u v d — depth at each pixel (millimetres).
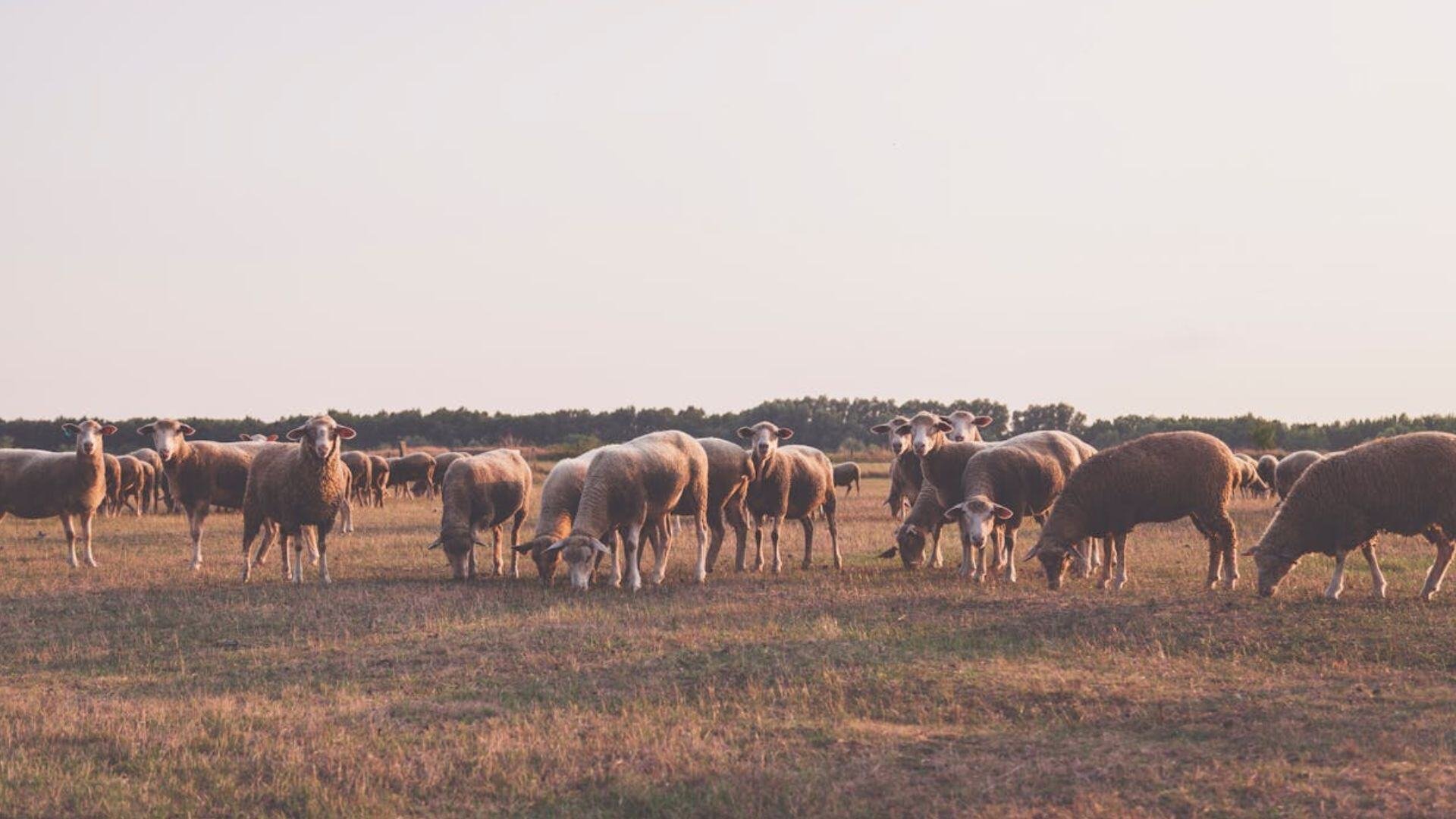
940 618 15852
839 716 11680
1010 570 21312
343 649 14844
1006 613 15906
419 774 10117
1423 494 16125
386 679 13438
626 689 12812
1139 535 29219
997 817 8953
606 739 10953
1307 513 16719
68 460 23875
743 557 23344
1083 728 11086
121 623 16875
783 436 23156
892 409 120500
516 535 24516
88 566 23875
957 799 9367
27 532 32531
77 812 9266
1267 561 16984
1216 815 8883
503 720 11680
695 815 9242
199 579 21469
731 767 10094
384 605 17891
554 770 10188
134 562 24734
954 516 20938
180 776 10117
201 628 16438
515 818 9273
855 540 30234
